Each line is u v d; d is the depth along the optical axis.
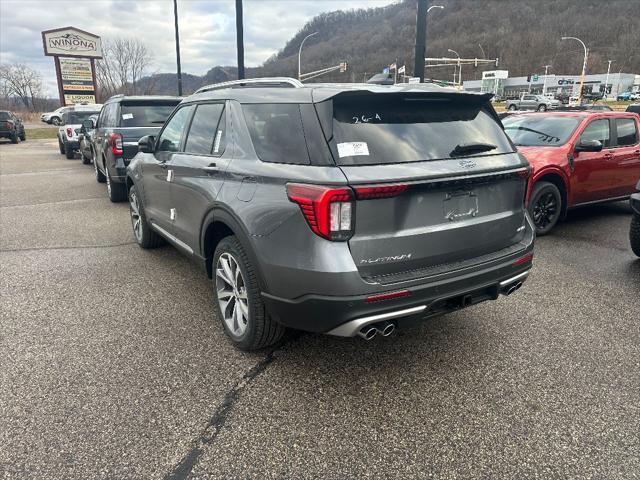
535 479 2.30
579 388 3.03
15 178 12.27
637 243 5.36
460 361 3.34
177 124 4.52
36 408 2.79
